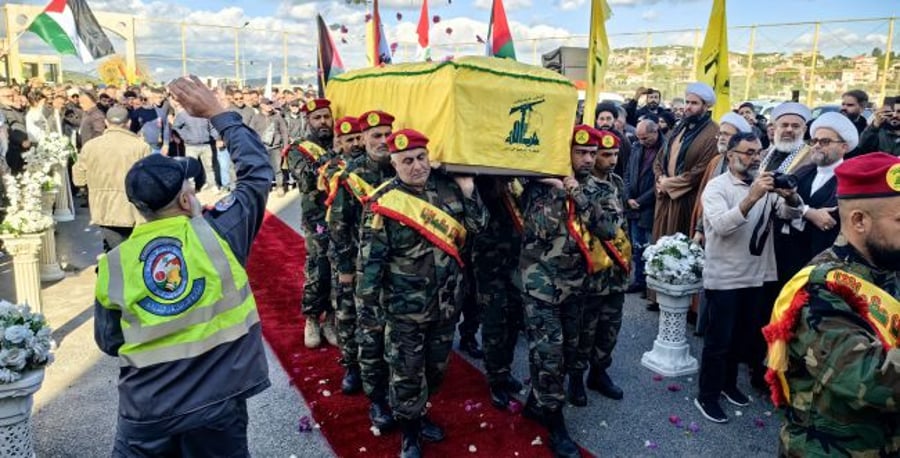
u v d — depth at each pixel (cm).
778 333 208
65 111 1229
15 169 953
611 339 448
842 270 200
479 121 360
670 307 500
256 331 250
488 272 440
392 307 364
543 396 379
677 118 1031
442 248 363
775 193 406
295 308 653
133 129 1188
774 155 498
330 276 531
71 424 420
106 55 1008
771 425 425
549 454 387
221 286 236
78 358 524
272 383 483
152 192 225
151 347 226
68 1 959
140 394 229
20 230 550
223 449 242
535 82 381
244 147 265
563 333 411
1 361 317
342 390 468
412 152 351
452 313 376
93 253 859
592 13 512
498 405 445
